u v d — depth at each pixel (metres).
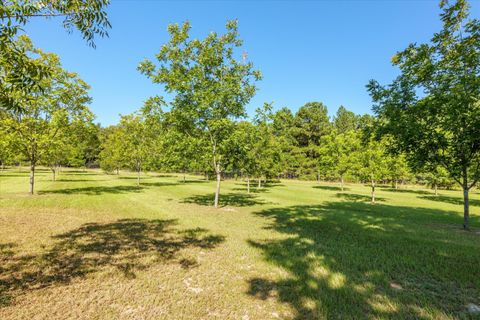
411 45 9.80
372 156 19.09
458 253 6.34
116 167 43.56
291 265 5.32
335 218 11.32
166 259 5.60
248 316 3.46
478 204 19.56
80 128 16.59
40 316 3.36
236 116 13.09
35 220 9.08
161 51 12.18
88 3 3.43
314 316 3.45
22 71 3.36
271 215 11.70
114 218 10.01
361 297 3.95
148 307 3.65
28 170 52.22
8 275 4.59
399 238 7.84
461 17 8.77
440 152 9.74
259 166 22.88
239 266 5.26
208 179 44.28
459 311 3.61
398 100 9.77
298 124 56.75
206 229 8.56
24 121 14.62
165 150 14.40
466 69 8.46
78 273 4.76
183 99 12.37
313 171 52.28
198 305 3.72
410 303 3.81
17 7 3.03
